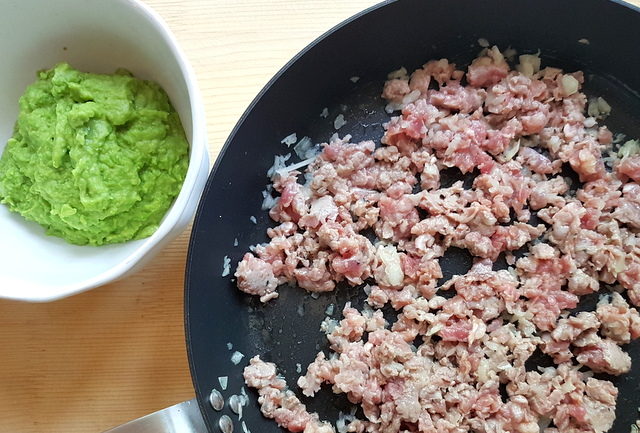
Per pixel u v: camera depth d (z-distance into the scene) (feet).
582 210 1.20
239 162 1.15
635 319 1.15
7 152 1.08
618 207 1.21
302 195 1.24
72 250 1.08
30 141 1.06
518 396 1.15
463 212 1.22
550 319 1.17
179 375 1.15
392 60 1.26
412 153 1.25
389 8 1.15
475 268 1.20
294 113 1.23
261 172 1.23
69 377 1.15
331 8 1.25
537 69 1.28
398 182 1.25
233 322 1.20
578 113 1.25
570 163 1.22
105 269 1.05
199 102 1.01
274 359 1.20
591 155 1.21
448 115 1.27
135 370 1.15
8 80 1.10
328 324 1.20
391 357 1.16
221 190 1.13
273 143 1.23
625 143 1.25
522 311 1.19
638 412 1.15
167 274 1.17
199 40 1.23
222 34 1.23
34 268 1.06
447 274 1.22
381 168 1.26
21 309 1.17
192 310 1.07
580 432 1.14
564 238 1.20
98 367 1.15
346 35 1.16
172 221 0.99
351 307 1.21
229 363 1.18
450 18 1.20
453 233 1.21
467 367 1.15
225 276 1.20
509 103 1.25
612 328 1.16
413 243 1.22
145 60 1.09
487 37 1.26
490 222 1.20
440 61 1.28
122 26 1.05
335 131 1.28
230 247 1.20
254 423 1.18
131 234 1.06
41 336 1.17
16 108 1.12
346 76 1.25
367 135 1.28
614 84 1.27
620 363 1.14
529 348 1.15
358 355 1.17
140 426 1.07
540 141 1.26
